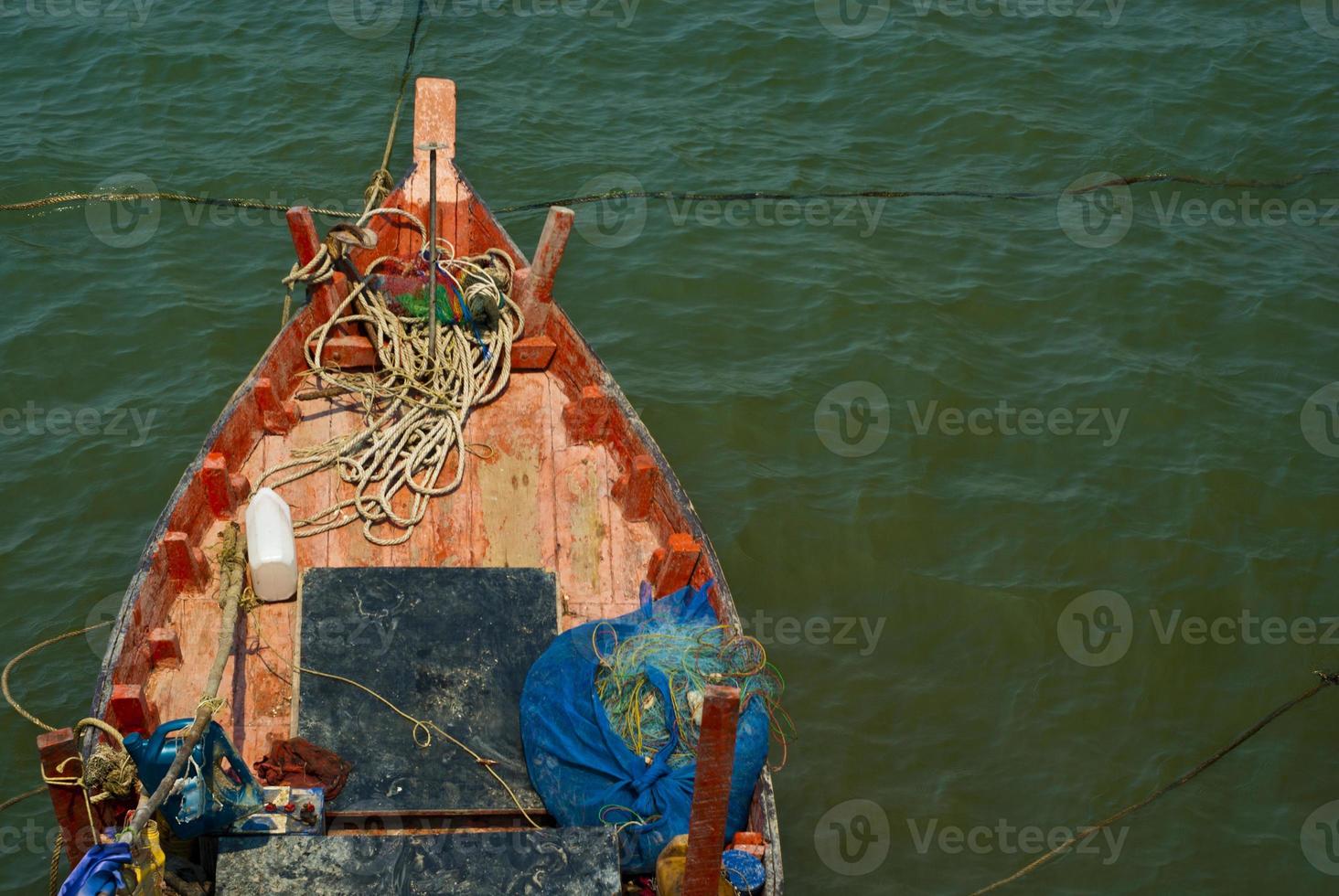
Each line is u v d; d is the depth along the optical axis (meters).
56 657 9.55
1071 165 15.71
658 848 6.29
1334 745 9.27
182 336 12.50
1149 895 8.31
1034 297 13.59
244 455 8.62
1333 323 13.34
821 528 10.78
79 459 11.14
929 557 10.60
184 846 6.27
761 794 6.58
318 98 16.30
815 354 12.71
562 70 17.17
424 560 8.14
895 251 14.16
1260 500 11.27
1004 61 17.50
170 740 5.77
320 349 9.32
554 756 6.55
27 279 13.02
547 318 9.83
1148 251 14.29
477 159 15.23
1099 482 11.38
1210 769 9.11
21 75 16.34
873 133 16.23
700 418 11.82
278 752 6.52
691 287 13.46
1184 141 16.14
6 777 8.81
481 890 5.83
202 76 16.55
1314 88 17.06
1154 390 12.42
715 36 17.94
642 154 15.59
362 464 8.62
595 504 8.63
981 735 9.28
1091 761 9.16
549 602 7.43
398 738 6.71
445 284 9.55
